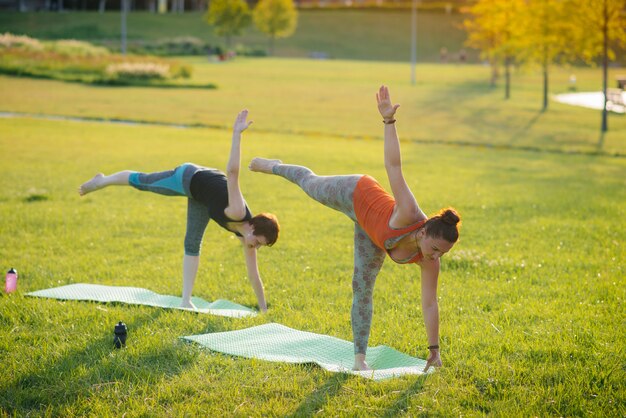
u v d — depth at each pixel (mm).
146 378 4801
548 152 21938
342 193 4938
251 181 14711
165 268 8102
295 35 99375
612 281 7656
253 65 64562
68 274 7664
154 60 46656
